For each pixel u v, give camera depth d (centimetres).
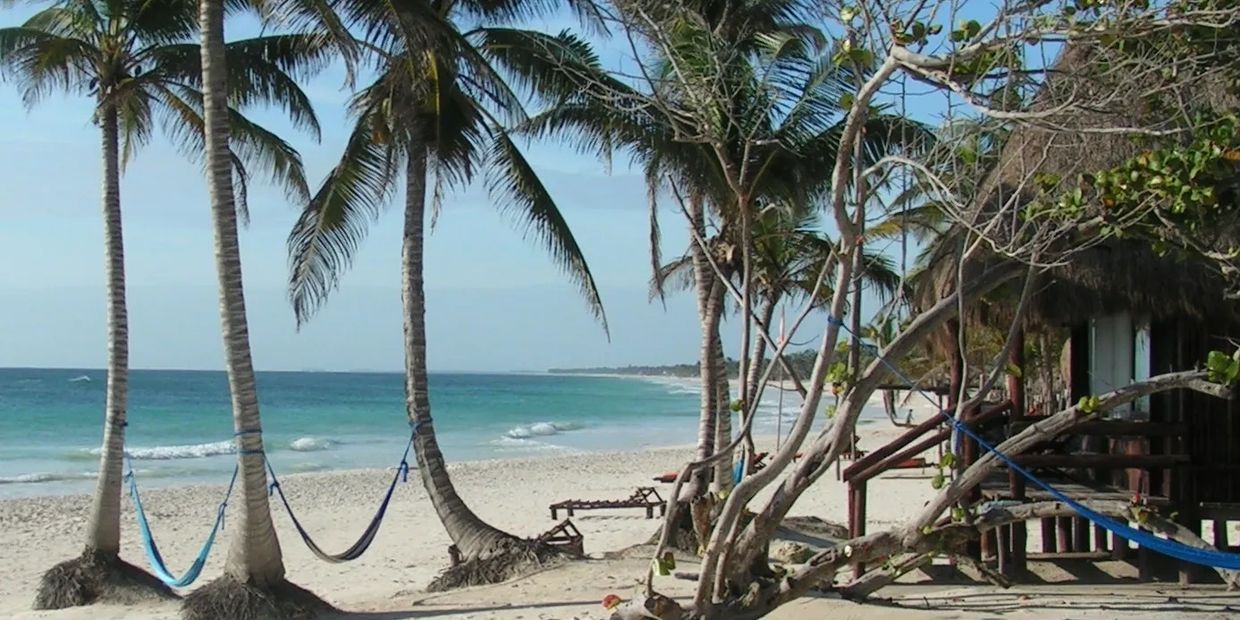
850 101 541
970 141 604
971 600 863
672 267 2044
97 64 1281
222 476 3086
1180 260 589
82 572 1248
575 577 1204
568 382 17600
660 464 3394
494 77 1233
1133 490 1007
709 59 796
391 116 1302
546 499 2427
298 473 3178
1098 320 1088
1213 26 479
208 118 1074
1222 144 523
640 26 637
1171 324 941
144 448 3931
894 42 499
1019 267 600
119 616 1174
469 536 1327
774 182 1206
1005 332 966
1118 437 1041
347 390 10206
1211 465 925
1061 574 991
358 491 2625
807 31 1212
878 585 627
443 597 1159
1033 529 1561
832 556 597
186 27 1313
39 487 2870
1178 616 789
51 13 1388
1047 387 1941
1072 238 618
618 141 1212
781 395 742
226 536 1923
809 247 1598
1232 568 559
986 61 508
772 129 1159
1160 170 531
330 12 1101
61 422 5281
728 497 592
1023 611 812
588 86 1048
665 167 1186
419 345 1337
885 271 1695
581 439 4975
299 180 1519
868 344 595
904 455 948
